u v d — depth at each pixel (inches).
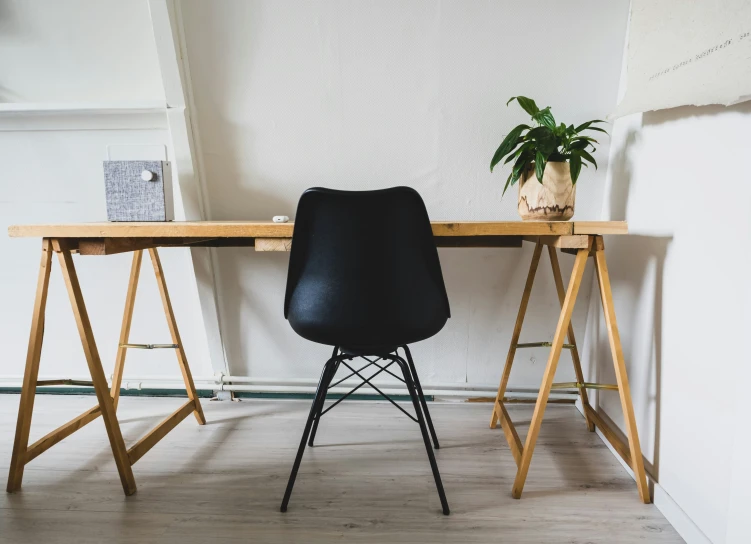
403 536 41.4
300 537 41.3
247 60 60.3
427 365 72.8
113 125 64.4
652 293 49.5
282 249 46.3
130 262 71.1
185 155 62.2
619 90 60.3
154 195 57.8
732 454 35.4
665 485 45.6
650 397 49.3
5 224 69.9
